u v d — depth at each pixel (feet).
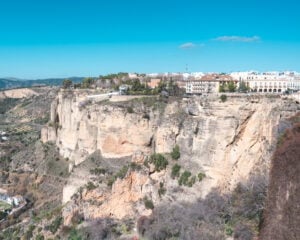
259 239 254.88
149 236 302.86
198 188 331.77
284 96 328.70
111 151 420.36
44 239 345.72
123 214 342.44
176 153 364.17
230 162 326.44
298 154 249.34
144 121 407.85
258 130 319.68
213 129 337.72
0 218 451.94
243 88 566.36
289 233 231.50
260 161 311.06
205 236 277.44
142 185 350.64
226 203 306.96
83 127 474.49
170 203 330.75
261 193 287.89
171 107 403.13
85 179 397.39
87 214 346.33
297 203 234.38
